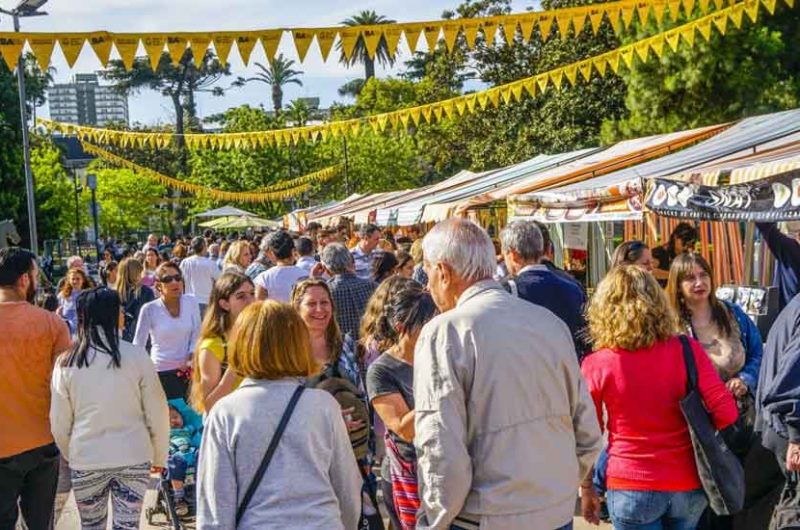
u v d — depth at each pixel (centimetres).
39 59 694
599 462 407
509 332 306
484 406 302
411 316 407
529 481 300
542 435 306
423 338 310
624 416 384
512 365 302
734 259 1051
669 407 379
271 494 299
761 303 602
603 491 408
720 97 2081
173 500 654
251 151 4550
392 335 438
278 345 313
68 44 699
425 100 3800
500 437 301
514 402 302
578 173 1060
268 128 4562
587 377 392
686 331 493
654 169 858
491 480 301
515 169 1568
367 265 1143
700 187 621
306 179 3984
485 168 3225
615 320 384
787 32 2112
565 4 2738
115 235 5559
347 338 500
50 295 987
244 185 4578
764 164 595
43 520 528
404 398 407
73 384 473
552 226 1457
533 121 2973
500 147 3112
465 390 304
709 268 492
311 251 1035
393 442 412
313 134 1558
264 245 878
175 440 657
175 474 652
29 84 3856
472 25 754
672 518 388
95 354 476
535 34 3012
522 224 562
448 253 322
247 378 317
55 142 5047
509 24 759
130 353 486
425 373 305
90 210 4838
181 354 693
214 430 305
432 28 749
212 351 533
